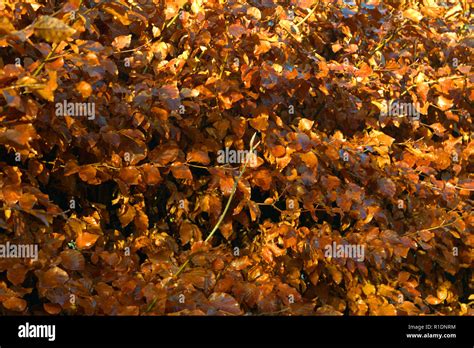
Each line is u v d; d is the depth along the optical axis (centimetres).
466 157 342
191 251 244
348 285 291
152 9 283
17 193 215
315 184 282
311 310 254
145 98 250
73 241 253
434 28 361
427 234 296
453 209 315
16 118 212
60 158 251
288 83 278
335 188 286
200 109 280
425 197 318
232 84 274
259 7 296
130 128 259
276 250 269
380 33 343
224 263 259
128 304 235
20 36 186
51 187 268
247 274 272
